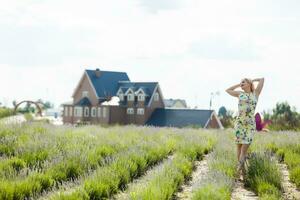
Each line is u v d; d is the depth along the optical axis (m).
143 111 71.19
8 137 12.55
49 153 10.94
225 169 9.80
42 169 9.45
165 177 8.70
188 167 10.52
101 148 12.13
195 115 67.00
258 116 20.89
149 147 13.01
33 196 7.98
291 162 11.01
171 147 14.12
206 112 66.50
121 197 7.88
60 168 9.63
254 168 9.59
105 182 8.51
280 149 13.09
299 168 9.72
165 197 7.61
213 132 19.73
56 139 13.06
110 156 11.50
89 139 13.98
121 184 9.13
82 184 8.23
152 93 72.00
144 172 10.66
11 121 16.72
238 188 8.88
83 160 10.25
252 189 8.73
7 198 7.59
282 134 17.25
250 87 10.05
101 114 72.75
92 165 10.34
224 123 57.12
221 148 12.80
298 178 9.06
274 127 26.91
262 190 8.23
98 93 73.94
